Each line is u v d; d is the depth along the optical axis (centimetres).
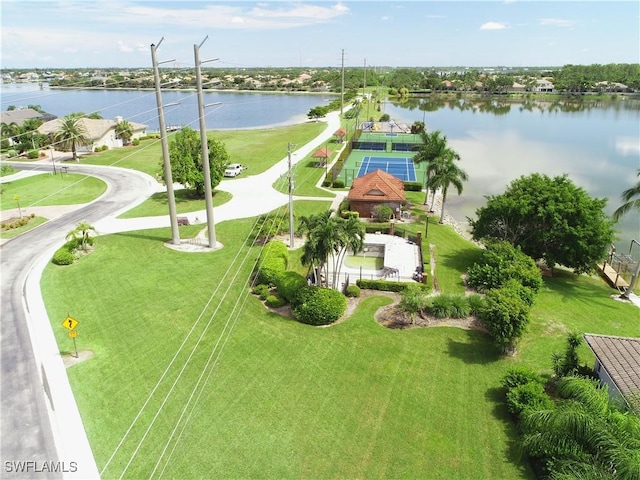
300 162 8431
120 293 3509
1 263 4069
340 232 3209
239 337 2984
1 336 2938
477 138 11638
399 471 2003
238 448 2100
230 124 14350
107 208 5672
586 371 2570
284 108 18412
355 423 2275
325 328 3131
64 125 8388
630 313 3541
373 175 5806
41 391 2439
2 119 10750
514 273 3559
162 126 4112
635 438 1520
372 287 3725
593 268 4022
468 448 2136
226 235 4766
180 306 3334
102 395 2419
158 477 1939
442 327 3184
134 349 2825
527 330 3052
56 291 3544
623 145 10669
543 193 3956
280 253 3894
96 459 2020
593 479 1430
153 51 3891
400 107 19262
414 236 4747
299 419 2288
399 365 2748
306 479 1950
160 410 2320
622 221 5728
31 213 5447
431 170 5472
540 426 1797
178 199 6062
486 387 2575
